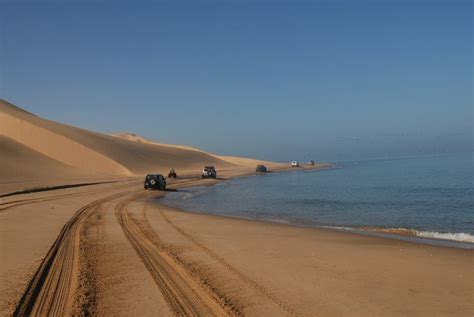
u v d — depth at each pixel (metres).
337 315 7.22
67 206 24.75
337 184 54.09
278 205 30.88
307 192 42.66
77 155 84.88
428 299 8.12
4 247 12.16
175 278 9.37
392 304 7.82
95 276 9.41
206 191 44.97
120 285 8.77
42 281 8.91
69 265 10.32
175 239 14.65
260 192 43.47
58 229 15.82
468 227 19.81
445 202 30.34
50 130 91.12
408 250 13.10
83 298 7.86
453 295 8.38
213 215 24.25
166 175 84.31
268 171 110.94
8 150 67.69
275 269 10.35
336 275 9.86
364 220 22.59
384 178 64.00
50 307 7.39
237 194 41.09
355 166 139.00
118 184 49.56
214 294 8.23
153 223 18.98
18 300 7.66
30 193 33.78
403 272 10.20
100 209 24.02
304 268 10.50
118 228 16.83
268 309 7.45
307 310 7.44
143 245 13.27
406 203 30.45
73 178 57.34
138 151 117.69
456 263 11.23
